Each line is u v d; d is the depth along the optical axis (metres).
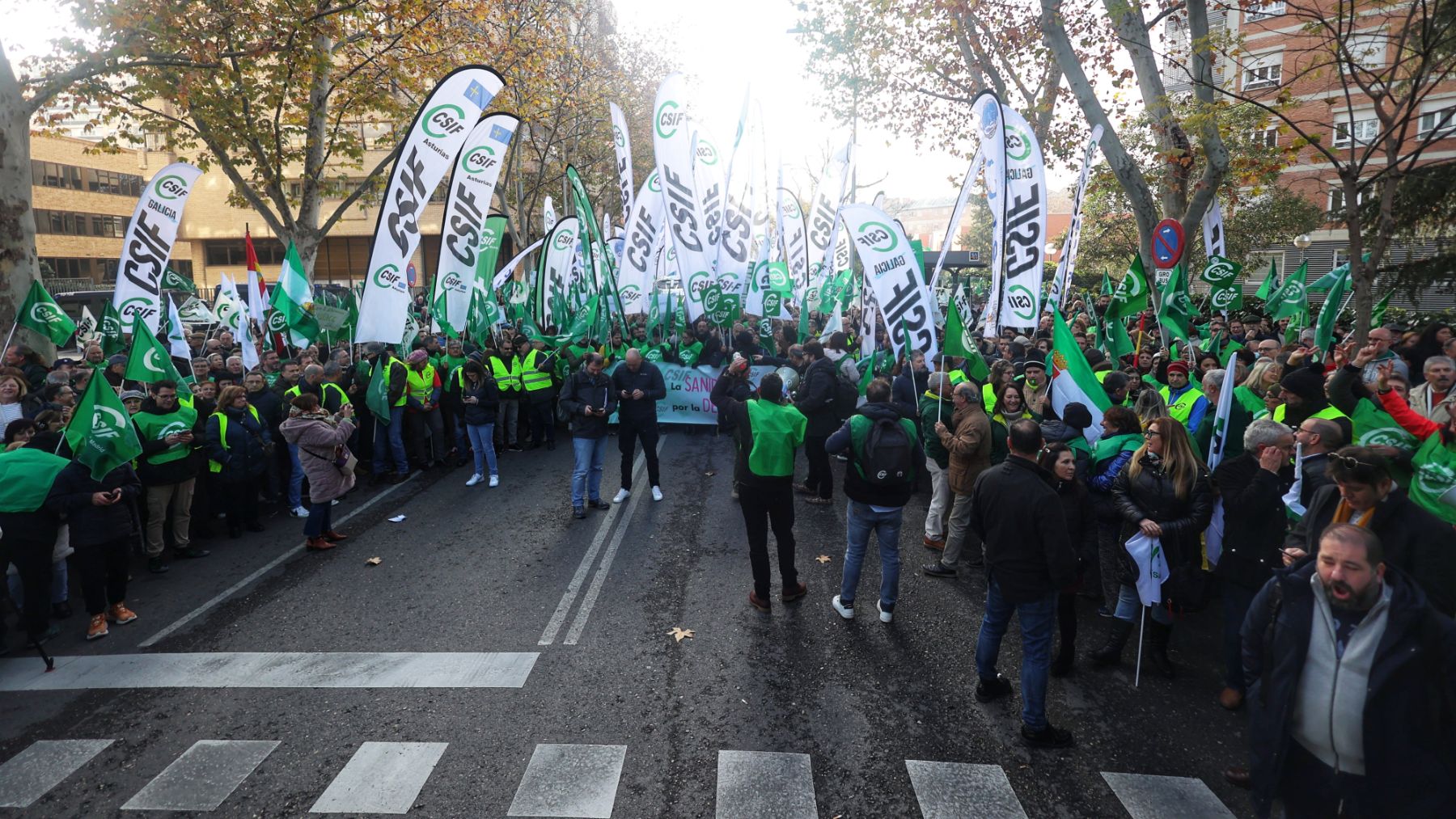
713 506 9.23
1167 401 7.67
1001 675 5.42
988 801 4.12
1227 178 16.45
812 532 8.39
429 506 9.43
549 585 6.98
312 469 7.84
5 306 11.30
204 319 16.03
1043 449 5.52
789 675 5.40
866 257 8.31
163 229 10.81
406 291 9.65
